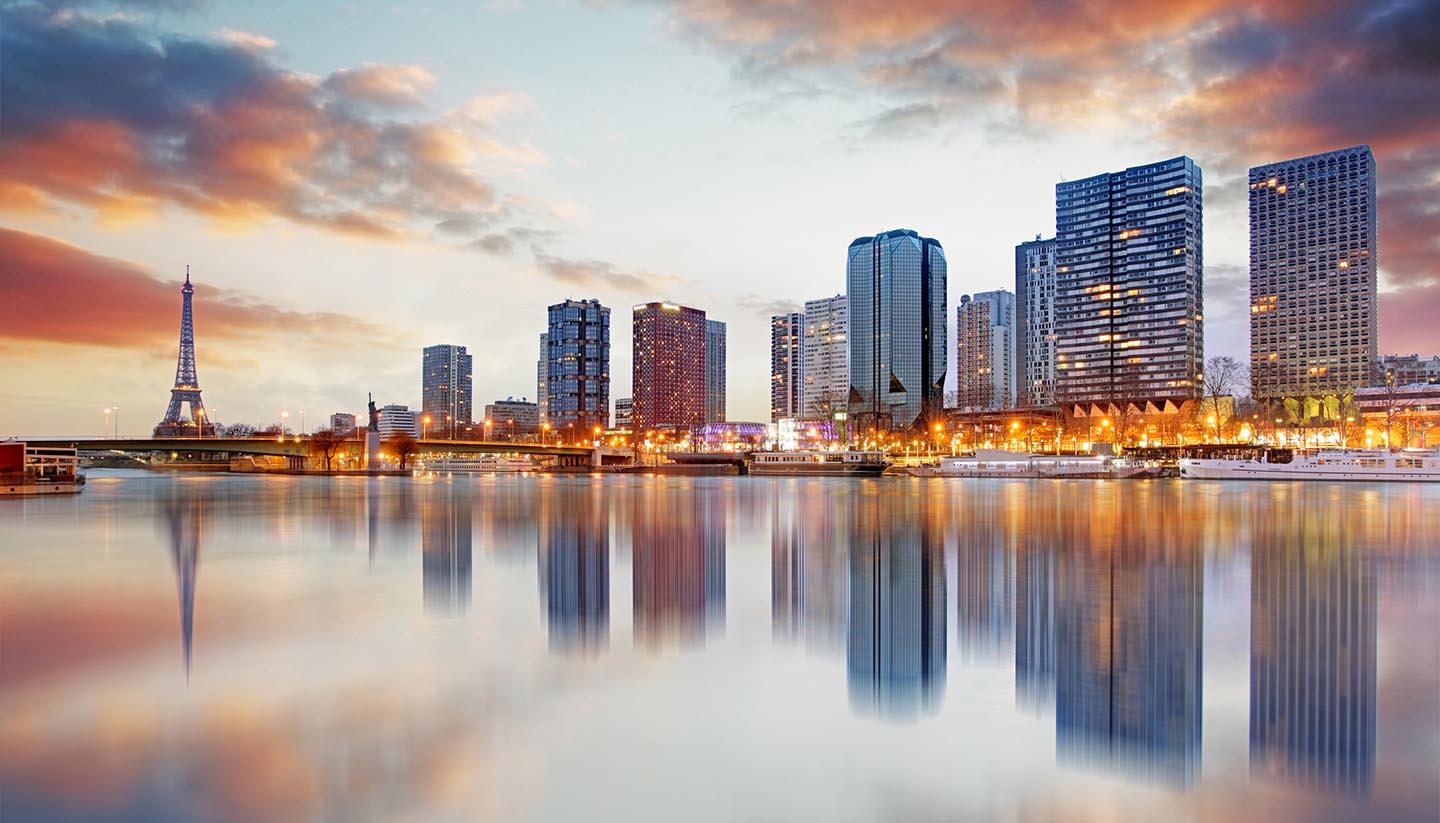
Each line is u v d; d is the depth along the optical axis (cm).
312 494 11881
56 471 12188
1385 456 14875
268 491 12912
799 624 2714
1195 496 10156
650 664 2217
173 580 3644
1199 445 18412
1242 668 2148
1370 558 4194
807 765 1540
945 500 9750
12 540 5366
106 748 1605
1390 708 1825
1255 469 15162
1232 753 1581
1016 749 1611
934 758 1570
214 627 2653
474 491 12900
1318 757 1562
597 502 9788
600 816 1335
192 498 10706
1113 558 4259
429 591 3353
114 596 3225
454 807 1366
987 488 13100
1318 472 14650
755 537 5497
